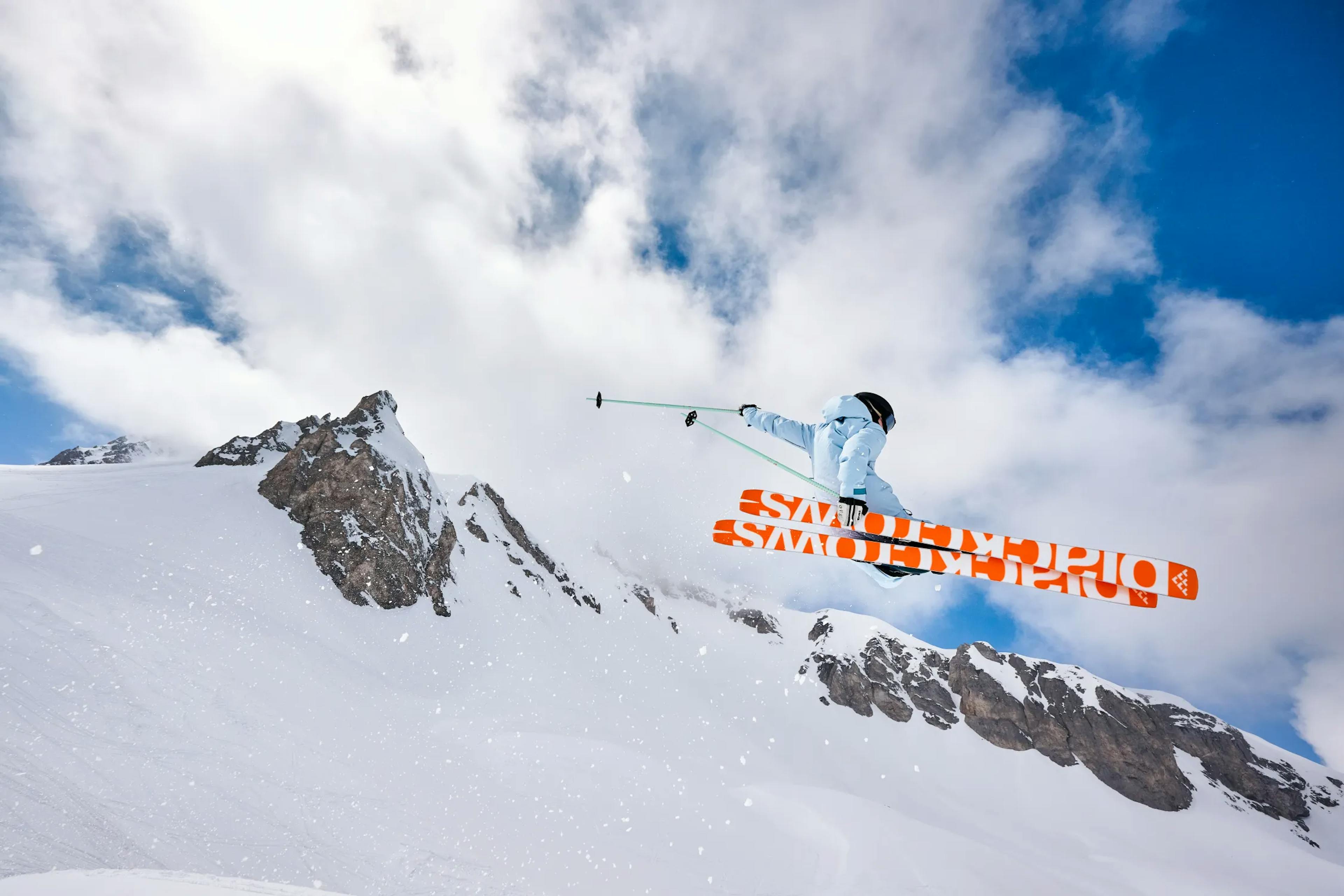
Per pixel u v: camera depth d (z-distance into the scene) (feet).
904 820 113.19
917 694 277.64
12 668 56.70
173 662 71.97
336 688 92.43
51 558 86.58
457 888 50.26
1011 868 100.42
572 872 60.90
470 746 93.09
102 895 7.68
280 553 136.98
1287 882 176.86
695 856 77.20
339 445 165.99
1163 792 217.36
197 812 47.09
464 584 176.45
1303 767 247.29
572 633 220.84
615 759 103.91
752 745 197.88
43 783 42.98
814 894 76.18
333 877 45.73
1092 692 255.09
